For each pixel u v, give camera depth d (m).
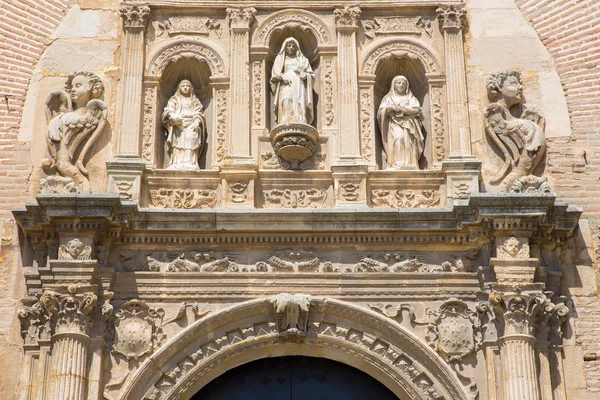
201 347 20.38
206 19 23.00
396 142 22.06
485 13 23.14
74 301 19.94
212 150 22.08
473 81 22.56
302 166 21.88
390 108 22.27
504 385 19.75
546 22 23.06
